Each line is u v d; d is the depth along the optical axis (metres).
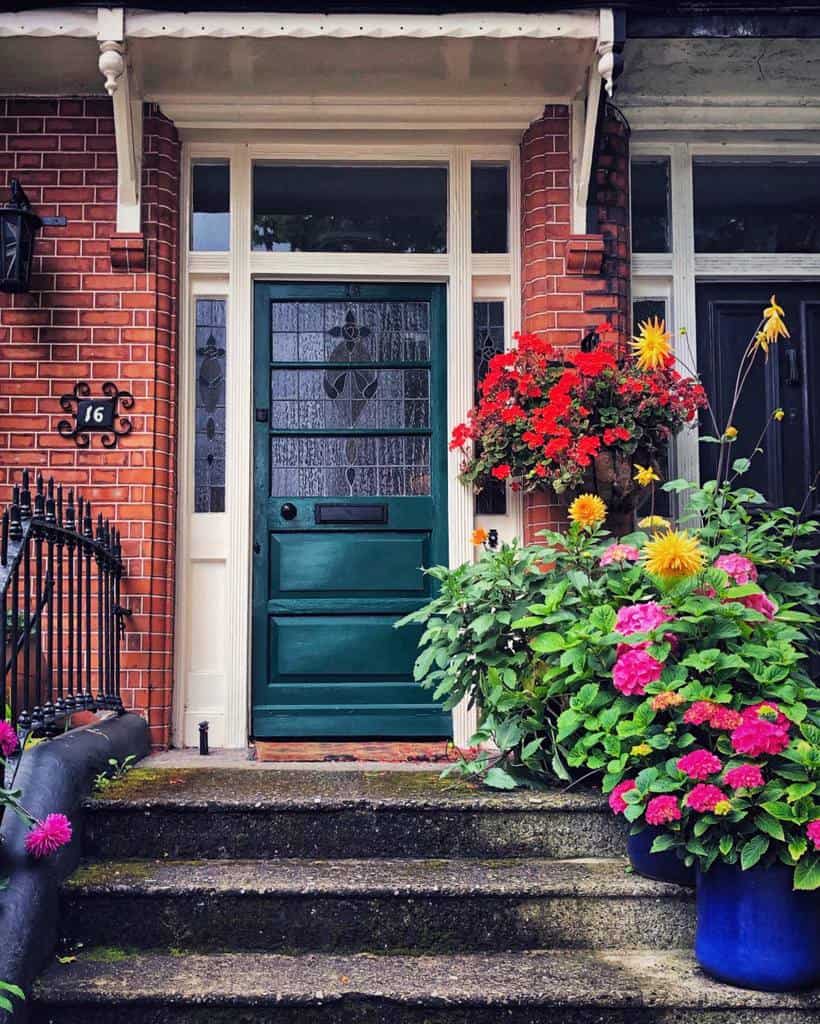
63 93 4.86
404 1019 2.95
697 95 5.05
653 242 5.16
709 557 3.86
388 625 4.98
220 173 5.11
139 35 4.18
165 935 3.27
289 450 5.05
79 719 4.55
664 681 3.32
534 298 4.89
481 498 5.00
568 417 4.46
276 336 5.09
